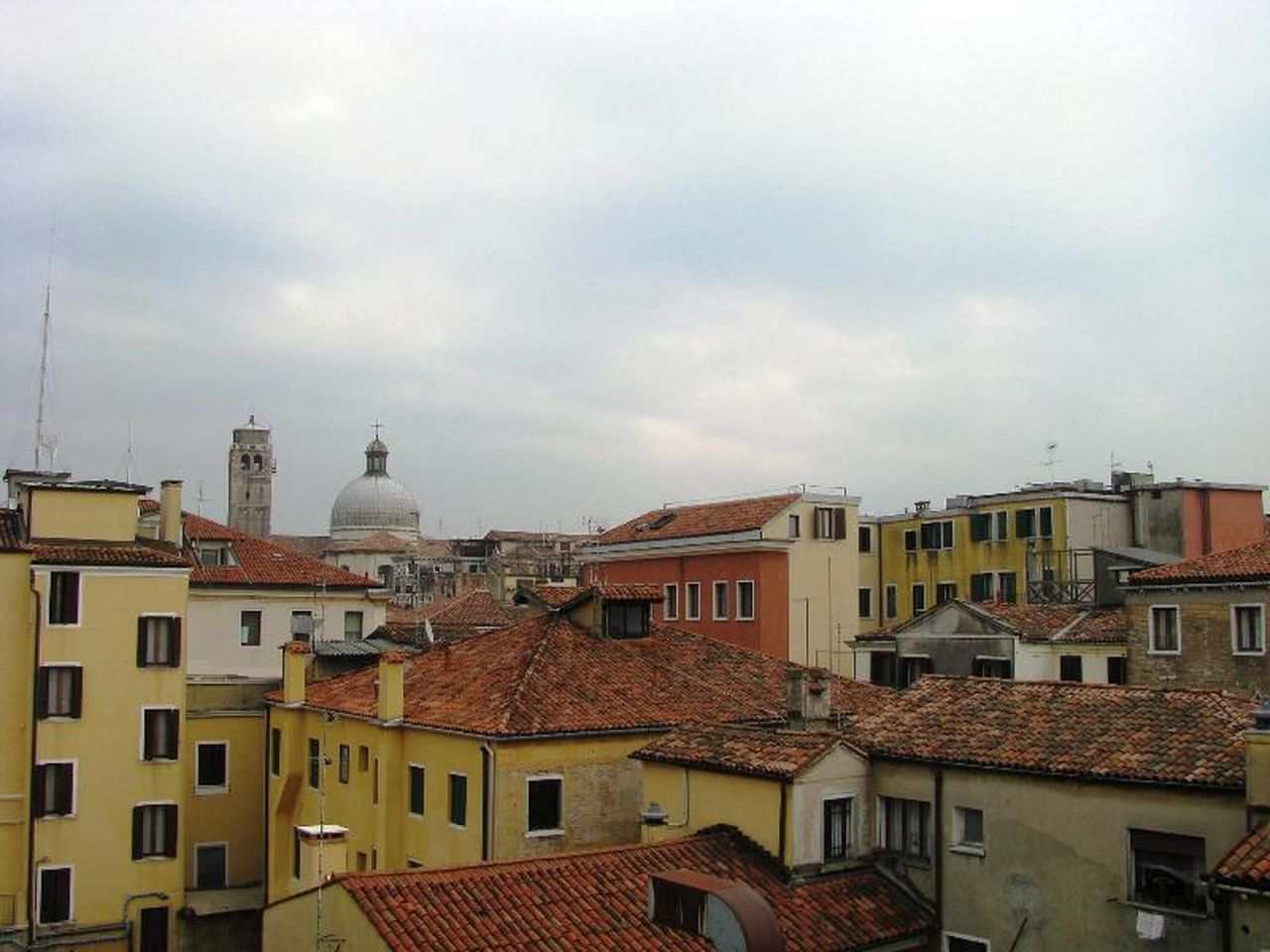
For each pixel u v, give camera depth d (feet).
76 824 134.82
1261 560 143.74
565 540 447.42
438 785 109.60
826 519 218.38
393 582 409.49
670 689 117.19
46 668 134.51
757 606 209.46
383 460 519.19
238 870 151.33
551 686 111.55
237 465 522.06
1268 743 68.44
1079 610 175.11
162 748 140.05
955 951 84.17
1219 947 70.28
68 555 136.26
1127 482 236.22
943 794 85.61
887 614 262.47
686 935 76.79
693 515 232.53
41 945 131.23
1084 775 77.36
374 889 76.54
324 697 132.16
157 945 138.21
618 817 107.04
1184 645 146.82
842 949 79.77
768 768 88.07
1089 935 77.05
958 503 257.34
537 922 75.97
